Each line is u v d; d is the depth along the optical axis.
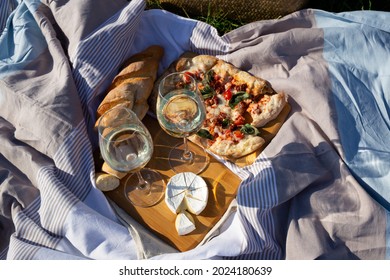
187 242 1.72
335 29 2.06
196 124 1.65
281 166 1.77
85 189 1.82
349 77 1.96
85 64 1.99
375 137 1.85
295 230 1.70
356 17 2.11
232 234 1.68
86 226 1.71
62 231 1.73
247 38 2.18
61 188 1.75
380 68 1.98
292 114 1.96
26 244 1.71
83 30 2.06
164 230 1.75
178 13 2.55
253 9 2.37
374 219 1.65
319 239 1.66
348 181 1.76
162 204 1.81
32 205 1.82
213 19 2.50
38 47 2.15
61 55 2.03
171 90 1.81
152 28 2.22
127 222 1.75
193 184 1.79
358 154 1.82
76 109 1.90
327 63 1.99
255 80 2.00
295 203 1.76
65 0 2.18
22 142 1.94
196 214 1.76
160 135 1.98
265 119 1.91
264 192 1.72
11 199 1.83
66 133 1.85
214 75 2.06
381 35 2.03
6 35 2.23
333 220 1.70
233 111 1.96
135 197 1.83
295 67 2.07
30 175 1.88
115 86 1.99
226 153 1.85
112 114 1.64
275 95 1.95
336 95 1.93
